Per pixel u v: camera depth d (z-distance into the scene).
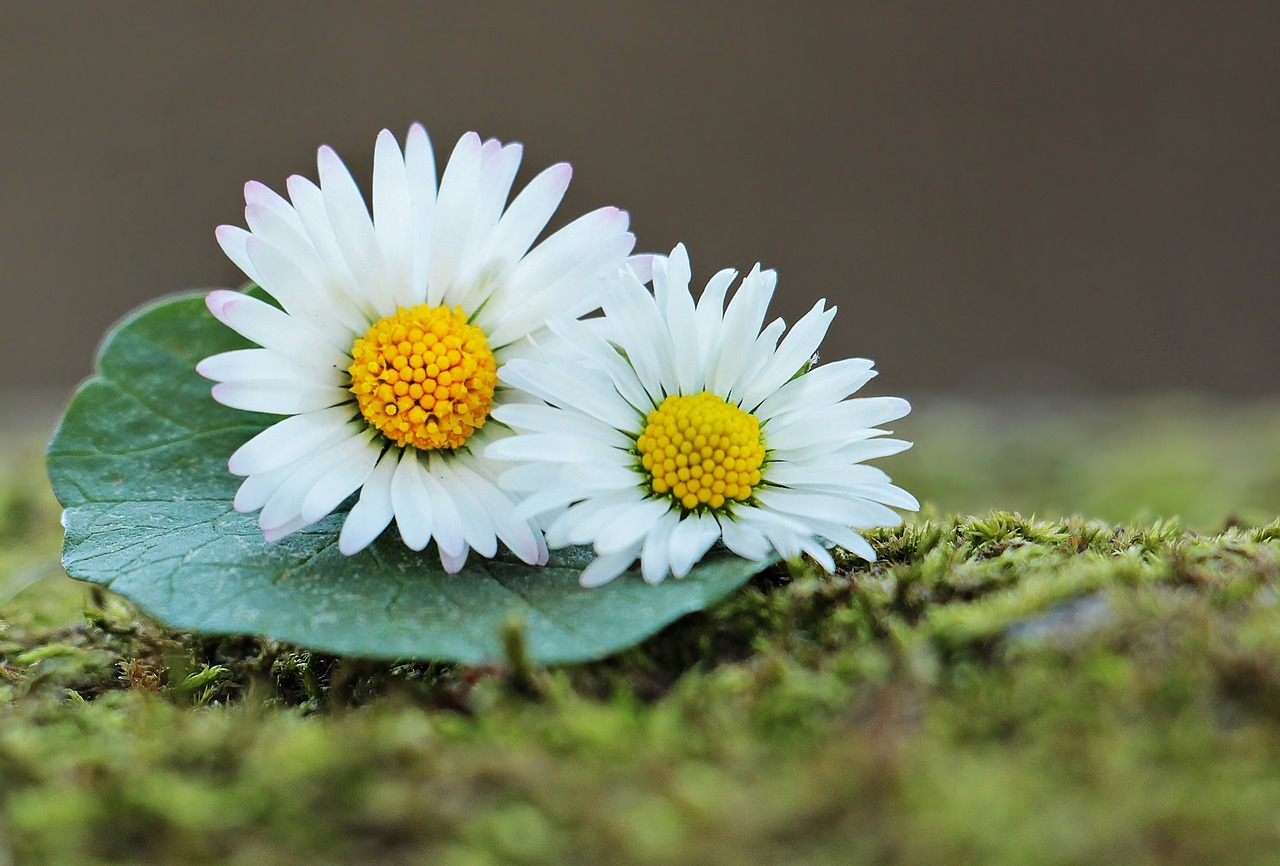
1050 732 0.15
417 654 0.16
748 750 0.15
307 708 0.16
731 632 0.16
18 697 0.16
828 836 0.14
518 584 0.16
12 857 0.15
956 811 0.14
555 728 0.15
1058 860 0.14
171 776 0.15
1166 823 0.14
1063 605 0.16
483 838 0.15
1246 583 0.16
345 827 0.15
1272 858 0.14
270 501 0.16
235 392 0.16
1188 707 0.15
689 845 0.14
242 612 0.16
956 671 0.15
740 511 0.16
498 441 0.16
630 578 0.16
